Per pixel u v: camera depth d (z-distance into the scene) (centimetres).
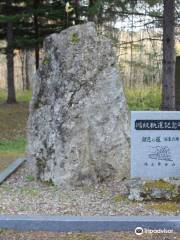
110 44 684
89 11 1513
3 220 492
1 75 3231
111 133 669
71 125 644
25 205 561
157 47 2002
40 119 680
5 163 877
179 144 598
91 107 657
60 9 1725
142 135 599
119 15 1453
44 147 673
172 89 1330
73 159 645
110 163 670
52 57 676
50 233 484
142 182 579
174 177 592
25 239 466
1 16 1673
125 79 2489
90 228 489
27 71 2739
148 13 1427
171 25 1316
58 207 553
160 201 571
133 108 1947
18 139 1460
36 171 688
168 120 596
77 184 649
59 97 656
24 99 2130
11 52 1900
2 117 1702
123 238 467
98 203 570
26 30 1864
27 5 1802
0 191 634
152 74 2412
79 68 658
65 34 670
